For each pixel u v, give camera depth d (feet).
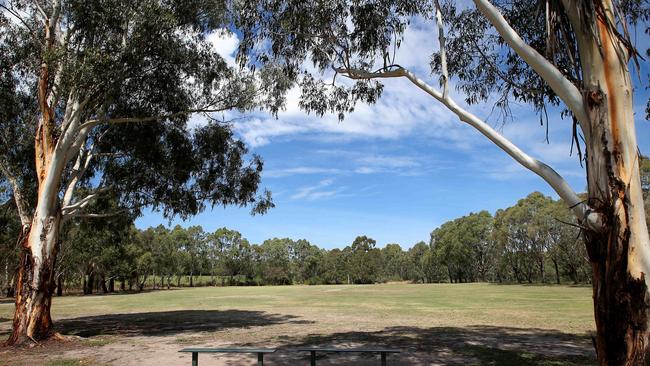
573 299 113.09
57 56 40.55
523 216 237.86
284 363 32.65
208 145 58.18
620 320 16.67
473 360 33.27
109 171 57.31
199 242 325.83
